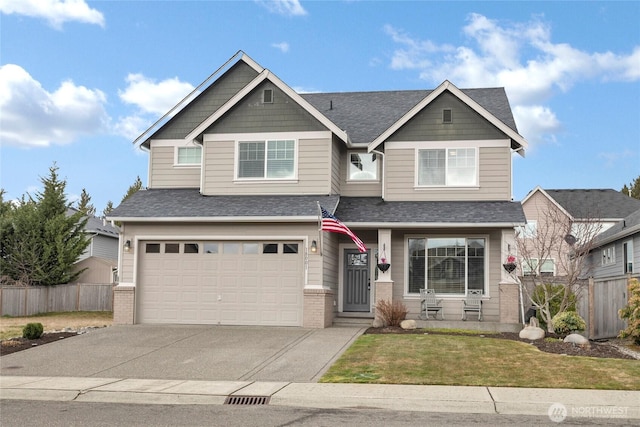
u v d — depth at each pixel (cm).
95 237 4003
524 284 1939
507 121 2189
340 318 2092
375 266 2180
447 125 2131
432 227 2000
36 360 1430
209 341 1661
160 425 876
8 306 2622
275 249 1997
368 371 1239
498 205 2042
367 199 2192
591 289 1762
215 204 2064
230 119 2167
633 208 4088
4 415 950
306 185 2105
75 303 2939
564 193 4350
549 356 1373
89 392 1104
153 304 2039
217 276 2017
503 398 1015
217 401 1052
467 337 1688
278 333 1792
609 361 1312
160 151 2364
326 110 2523
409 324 1883
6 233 2908
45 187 2997
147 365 1363
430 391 1072
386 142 2161
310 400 1032
